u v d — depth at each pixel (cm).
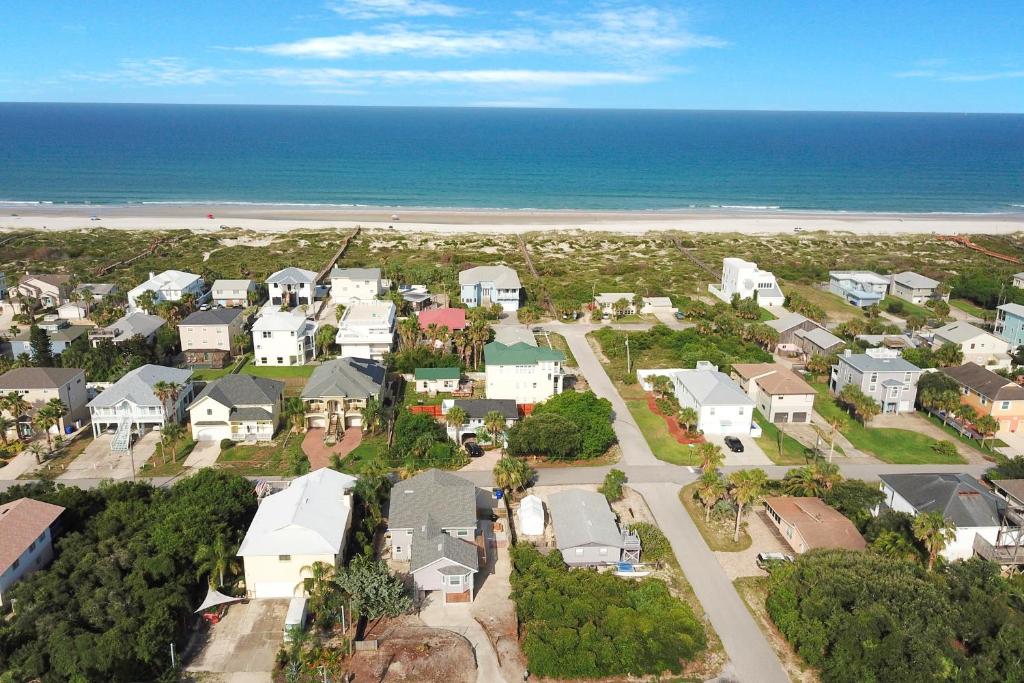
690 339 11881
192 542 5753
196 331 11106
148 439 8475
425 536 5956
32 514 5919
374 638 5256
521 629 5366
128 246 18788
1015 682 4622
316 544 5672
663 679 4947
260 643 5203
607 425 8338
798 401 9269
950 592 5403
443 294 14888
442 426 8700
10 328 11656
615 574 6081
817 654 5019
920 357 10650
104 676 4578
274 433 8625
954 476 6794
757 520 6975
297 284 13712
